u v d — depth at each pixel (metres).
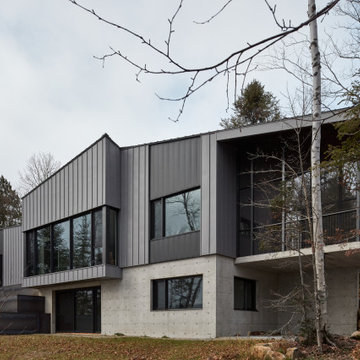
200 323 14.34
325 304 9.98
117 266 17.09
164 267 15.78
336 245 12.78
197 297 14.78
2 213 41.75
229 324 14.44
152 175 16.75
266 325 16.08
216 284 14.20
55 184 19.94
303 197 11.64
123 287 17.02
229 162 15.55
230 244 15.02
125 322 16.69
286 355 9.15
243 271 15.48
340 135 9.53
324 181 14.02
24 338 15.84
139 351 12.07
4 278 23.91
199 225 15.09
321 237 10.13
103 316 17.55
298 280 16.61
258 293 16.09
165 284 15.86
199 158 15.45
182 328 14.80
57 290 20.47
